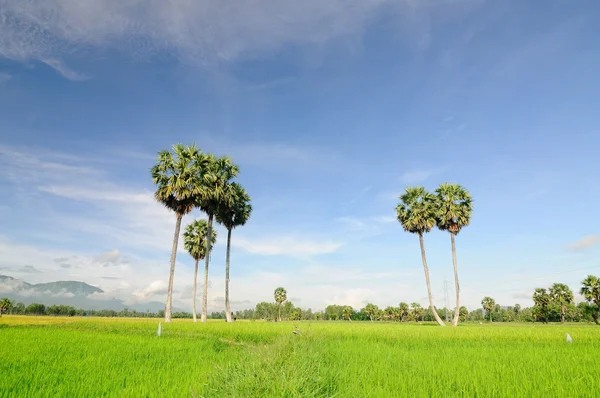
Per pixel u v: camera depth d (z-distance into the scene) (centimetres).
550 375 855
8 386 704
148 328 2514
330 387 688
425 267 4797
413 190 4934
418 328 2922
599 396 656
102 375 828
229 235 4906
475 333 2261
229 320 4559
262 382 628
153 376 829
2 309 10131
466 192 4741
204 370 885
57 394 657
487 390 693
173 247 3588
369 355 1245
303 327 2783
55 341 1499
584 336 1991
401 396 657
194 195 3669
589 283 7306
